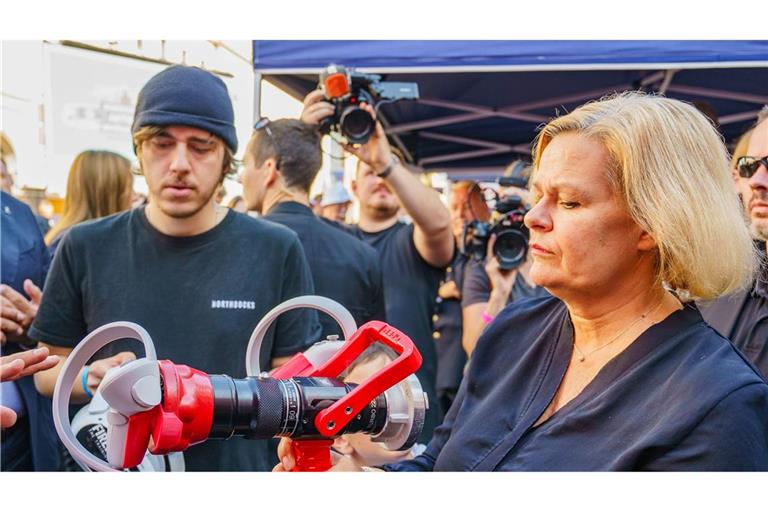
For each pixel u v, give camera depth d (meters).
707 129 1.26
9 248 2.51
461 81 4.55
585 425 1.24
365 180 3.33
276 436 1.22
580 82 4.59
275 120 2.78
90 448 1.97
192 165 1.99
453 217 3.95
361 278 2.71
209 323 2.03
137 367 1.10
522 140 5.94
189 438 1.14
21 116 6.09
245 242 2.11
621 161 1.22
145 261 2.06
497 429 1.38
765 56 3.09
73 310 2.10
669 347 1.23
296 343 2.11
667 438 1.12
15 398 2.33
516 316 1.52
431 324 3.16
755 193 2.01
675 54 3.11
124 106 6.26
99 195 3.21
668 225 1.19
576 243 1.24
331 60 3.37
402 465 1.53
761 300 1.96
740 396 1.12
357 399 1.21
